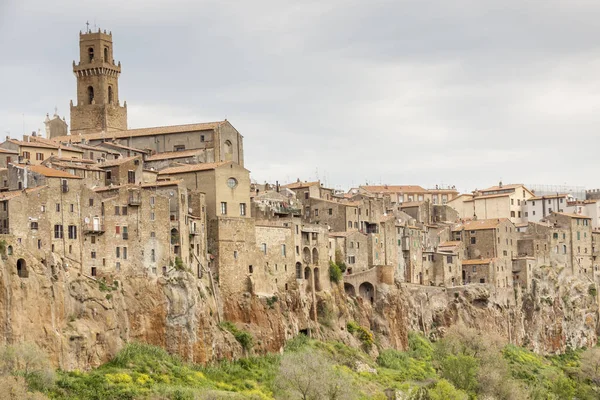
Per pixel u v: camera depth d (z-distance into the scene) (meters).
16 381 189.62
